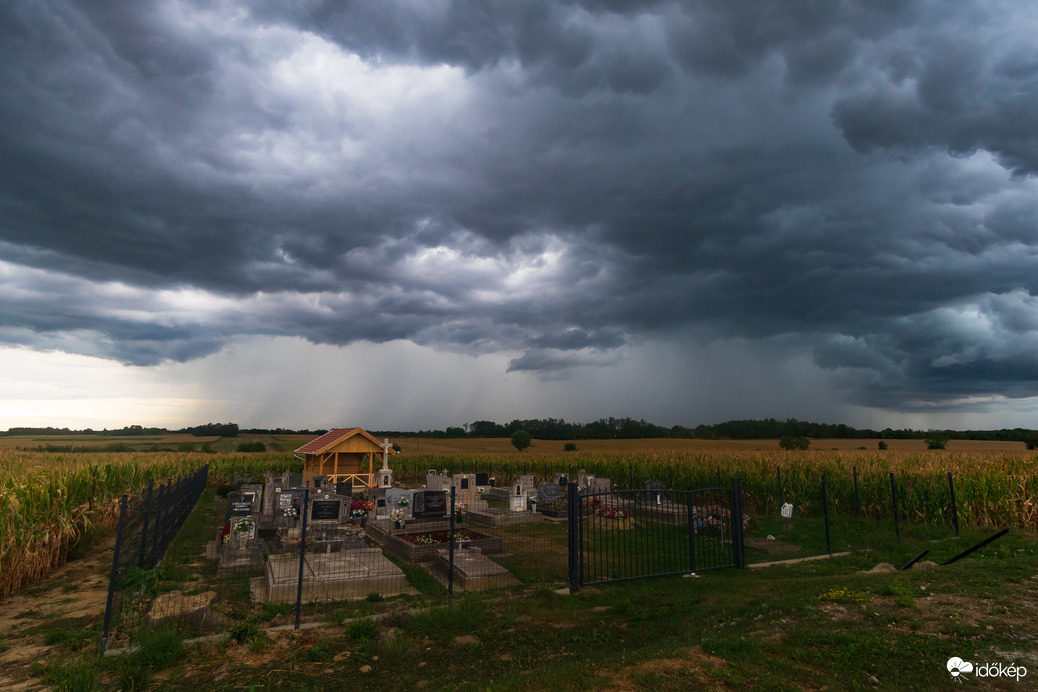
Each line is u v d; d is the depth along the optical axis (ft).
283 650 24.49
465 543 46.26
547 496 77.25
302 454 103.50
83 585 37.40
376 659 23.76
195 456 121.08
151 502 34.83
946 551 43.96
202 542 53.06
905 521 62.64
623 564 43.88
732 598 31.32
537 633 27.30
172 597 28.25
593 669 20.39
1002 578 28.84
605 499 76.07
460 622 27.63
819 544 51.93
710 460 103.09
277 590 32.73
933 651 20.36
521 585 36.91
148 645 22.80
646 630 27.78
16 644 25.67
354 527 61.62
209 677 21.63
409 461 141.38
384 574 35.37
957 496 58.13
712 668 19.84
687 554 47.70
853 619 24.04
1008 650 20.18
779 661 20.12
